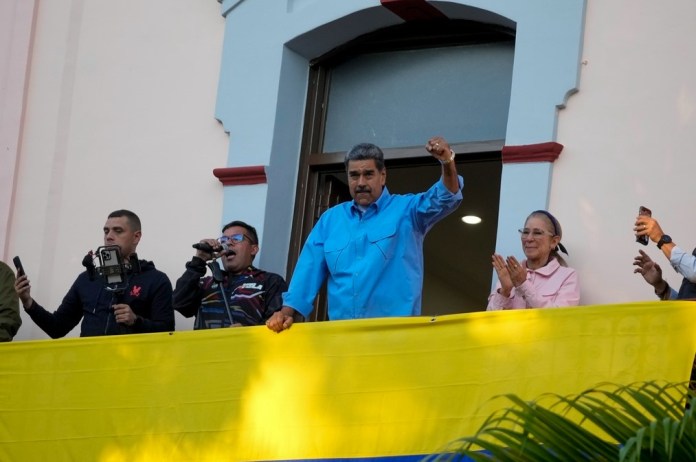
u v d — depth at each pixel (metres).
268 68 11.02
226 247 9.70
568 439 5.75
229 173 10.87
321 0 10.90
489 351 8.02
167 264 11.05
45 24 12.24
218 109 11.14
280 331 8.61
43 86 12.09
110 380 9.00
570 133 9.61
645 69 9.48
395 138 10.85
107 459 8.91
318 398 8.41
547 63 9.76
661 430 5.61
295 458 8.41
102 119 11.75
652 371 7.54
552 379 7.79
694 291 8.34
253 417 8.56
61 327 10.26
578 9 9.73
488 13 10.23
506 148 9.70
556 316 7.86
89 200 11.61
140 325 9.70
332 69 11.23
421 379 8.16
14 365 9.23
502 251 9.60
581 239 9.39
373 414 8.26
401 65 10.95
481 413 7.95
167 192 11.25
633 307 7.66
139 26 11.80
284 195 10.89
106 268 9.84
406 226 8.77
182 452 8.71
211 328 9.48
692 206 9.11
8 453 9.11
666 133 9.31
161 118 11.47
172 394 8.82
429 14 10.59
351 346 8.41
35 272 11.63
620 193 9.35
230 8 11.31
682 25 9.43
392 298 8.70
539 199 9.55
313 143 11.10
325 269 8.95
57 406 9.09
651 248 9.16
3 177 11.95
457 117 10.61
